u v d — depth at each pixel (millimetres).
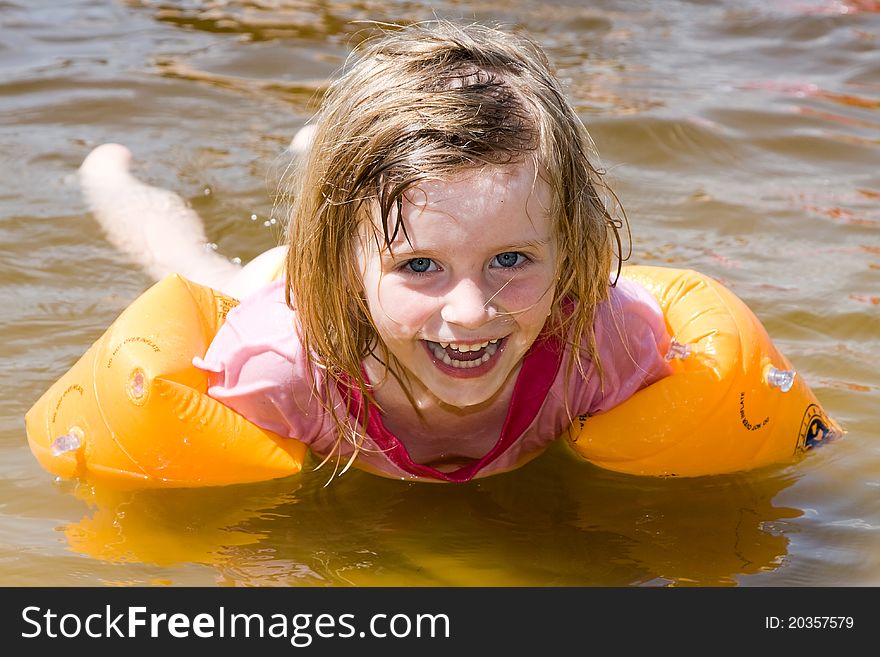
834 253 4137
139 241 4164
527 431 2812
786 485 2789
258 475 2742
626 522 2643
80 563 2447
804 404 2906
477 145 2250
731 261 4051
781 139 5227
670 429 2758
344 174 2408
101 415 2742
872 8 7543
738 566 2463
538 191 2334
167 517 2635
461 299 2312
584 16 7355
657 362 2826
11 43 6367
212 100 5566
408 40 2566
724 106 5590
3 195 4469
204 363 2779
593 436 2791
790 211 4484
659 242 4184
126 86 5695
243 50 6355
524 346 2471
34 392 3195
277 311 2775
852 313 3684
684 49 6684
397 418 2777
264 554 2506
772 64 6414
